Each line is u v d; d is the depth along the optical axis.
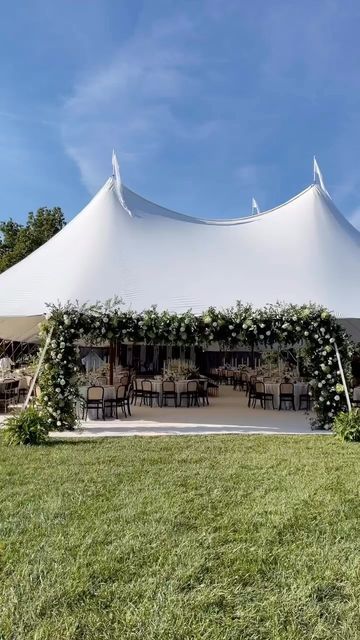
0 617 2.57
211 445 7.23
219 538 3.65
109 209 11.16
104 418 9.94
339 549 3.48
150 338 8.90
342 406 8.90
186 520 4.02
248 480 5.26
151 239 10.70
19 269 10.42
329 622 2.55
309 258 10.48
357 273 10.41
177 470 5.67
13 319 13.28
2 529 3.77
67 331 8.57
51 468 5.69
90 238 10.38
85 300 8.79
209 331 8.88
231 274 9.89
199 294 9.27
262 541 3.60
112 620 2.55
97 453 6.56
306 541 3.62
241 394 15.57
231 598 2.79
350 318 9.20
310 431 8.79
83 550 3.39
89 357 17.22
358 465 6.00
